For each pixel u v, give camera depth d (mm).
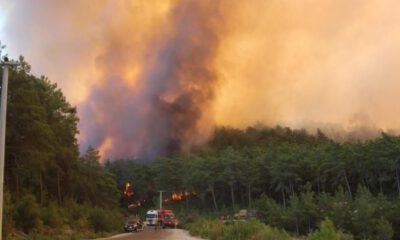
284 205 137250
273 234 33062
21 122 48969
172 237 46125
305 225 104125
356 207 95000
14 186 55250
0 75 47156
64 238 46094
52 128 65188
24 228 44625
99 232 59781
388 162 122500
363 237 89188
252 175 154750
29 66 51250
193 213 133500
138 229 73500
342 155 135250
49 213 52500
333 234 24984
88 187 94688
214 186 160000
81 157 102438
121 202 181750
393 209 94812
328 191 142375
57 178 71750
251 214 114000
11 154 50656
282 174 143750
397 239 91688
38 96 58281
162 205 167125
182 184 166250
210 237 41469
